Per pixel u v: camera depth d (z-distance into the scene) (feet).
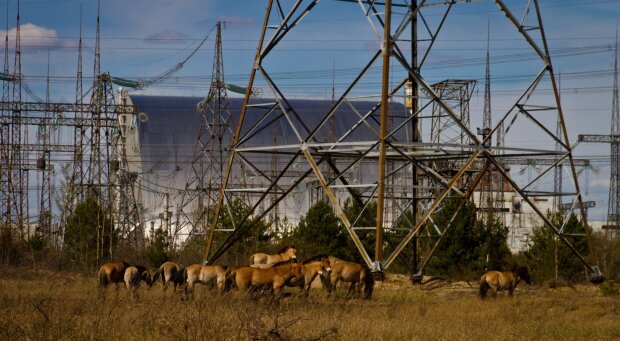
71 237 575.38
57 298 250.78
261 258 325.21
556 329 221.25
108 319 187.11
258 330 177.99
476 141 319.47
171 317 188.85
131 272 290.15
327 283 285.02
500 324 225.56
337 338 184.03
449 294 330.34
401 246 298.56
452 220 370.12
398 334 191.42
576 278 498.69
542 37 335.06
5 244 568.82
